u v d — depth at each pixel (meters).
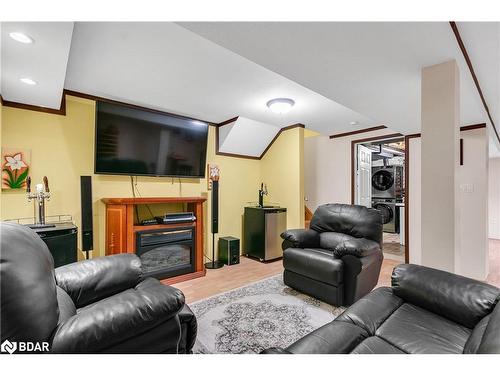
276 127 4.24
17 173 2.47
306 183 5.08
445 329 1.25
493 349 0.78
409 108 2.60
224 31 1.39
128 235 2.78
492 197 6.48
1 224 0.98
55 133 2.69
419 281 1.49
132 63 2.15
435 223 1.67
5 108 2.42
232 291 2.71
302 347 1.06
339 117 3.67
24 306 0.82
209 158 4.00
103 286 1.57
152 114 3.15
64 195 2.74
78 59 2.08
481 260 3.22
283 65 1.76
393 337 1.19
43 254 1.06
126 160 2.98
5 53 1.62
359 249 2.23
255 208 4.05
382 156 7.04
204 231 3.94
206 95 2.88
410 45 1.50
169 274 3.04
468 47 1.64
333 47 1.53
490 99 2.68
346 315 1.36
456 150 1.66
